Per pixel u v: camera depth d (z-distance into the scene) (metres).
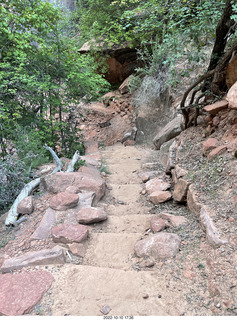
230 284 1.94
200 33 4.08
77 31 10.92
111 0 9.22
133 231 3.26
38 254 2.59
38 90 5.90
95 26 8.93
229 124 3.72
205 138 4.10
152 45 8.34
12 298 2.07
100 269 2.43
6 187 4.30
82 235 2.88
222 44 4.27
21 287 2.19
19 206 3.66
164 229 3.06
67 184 4.15
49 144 6.03
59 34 6.76
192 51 6.34
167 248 2.59
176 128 6.27
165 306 2.00
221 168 3.21
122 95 10.26
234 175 2.99
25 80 5.11
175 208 3.64
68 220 3.33
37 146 5.68
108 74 10.75
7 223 3.48
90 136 9.38
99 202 4.18
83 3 10.55
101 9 9.50
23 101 6.29
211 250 2.39
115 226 3.37
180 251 2.58
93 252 2.79
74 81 6.53
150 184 4.52
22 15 5.59
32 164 5.23
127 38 7.51
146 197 4.30
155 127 8.02
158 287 2.19
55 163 5.65
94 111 10.21
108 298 2.12
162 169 5.52
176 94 7.45
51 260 2.54
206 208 2.81
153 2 4.24
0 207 4.35
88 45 9.79
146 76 8.65
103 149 8.20
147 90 8.38
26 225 3.39
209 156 3.49
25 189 4.18
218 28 4.04
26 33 5.36
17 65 5.88
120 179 5.32
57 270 2.43
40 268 2.47
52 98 6.26
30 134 5.52
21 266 2.48
